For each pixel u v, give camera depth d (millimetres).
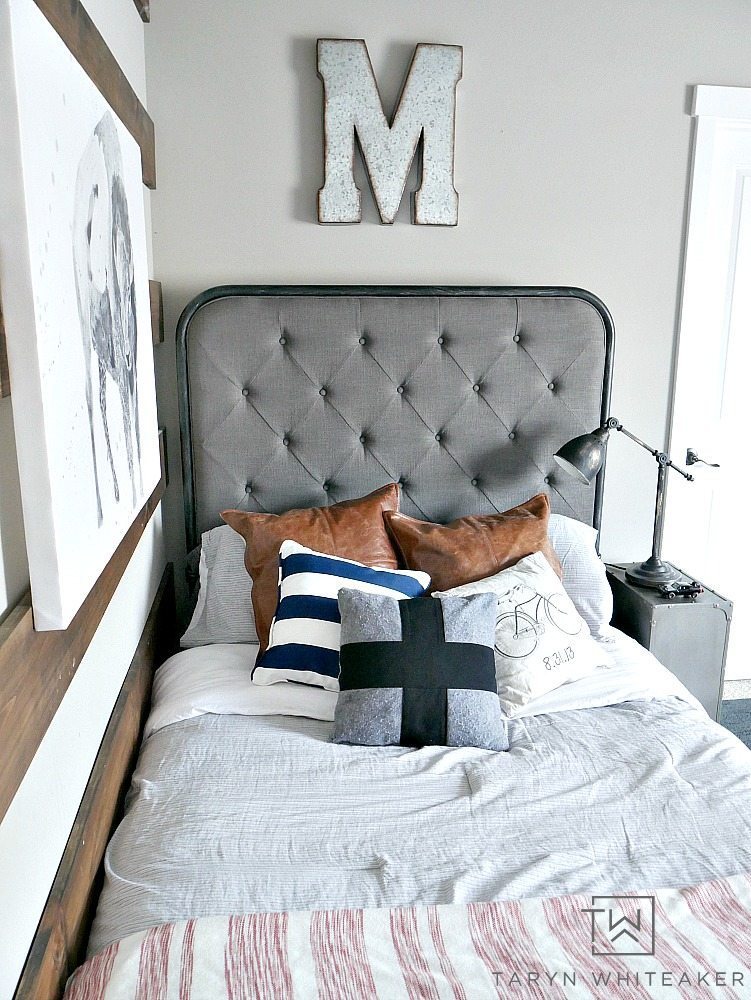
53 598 1043
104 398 1400
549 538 2596
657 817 1653
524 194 2818
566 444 2646
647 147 2863
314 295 2635
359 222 2717
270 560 2363
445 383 2703
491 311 2697
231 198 2674
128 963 1236
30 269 936
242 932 1301
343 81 2604
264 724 1988
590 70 2777
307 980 1210
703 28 2818
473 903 1378
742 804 1699
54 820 1263
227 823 1611
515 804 1688
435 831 1604
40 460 991
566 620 2221
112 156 1562
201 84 2596
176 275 2697
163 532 2779
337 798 1704
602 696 2141
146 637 2227
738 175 3018
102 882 1528
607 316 2797
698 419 3137
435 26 2668
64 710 1330
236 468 2654
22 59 928
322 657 2076
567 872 1485
